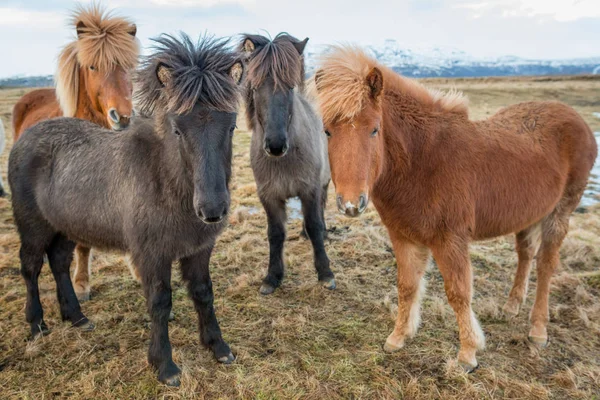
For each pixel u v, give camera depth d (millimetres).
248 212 6074
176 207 2471
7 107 19844
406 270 2926
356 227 5453
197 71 2146
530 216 2990
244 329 3287
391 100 2633
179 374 2701
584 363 2865
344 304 3670
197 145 2162
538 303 3199
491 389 2611
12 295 3748
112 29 3754
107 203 2750
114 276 4207
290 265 4477
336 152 2283
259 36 3676
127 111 3787
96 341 3119
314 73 2510
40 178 3064
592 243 4703
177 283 4047
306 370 2793
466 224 2643
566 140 3162
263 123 3592
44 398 2525
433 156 2631
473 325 2748
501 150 2820
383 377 2705
